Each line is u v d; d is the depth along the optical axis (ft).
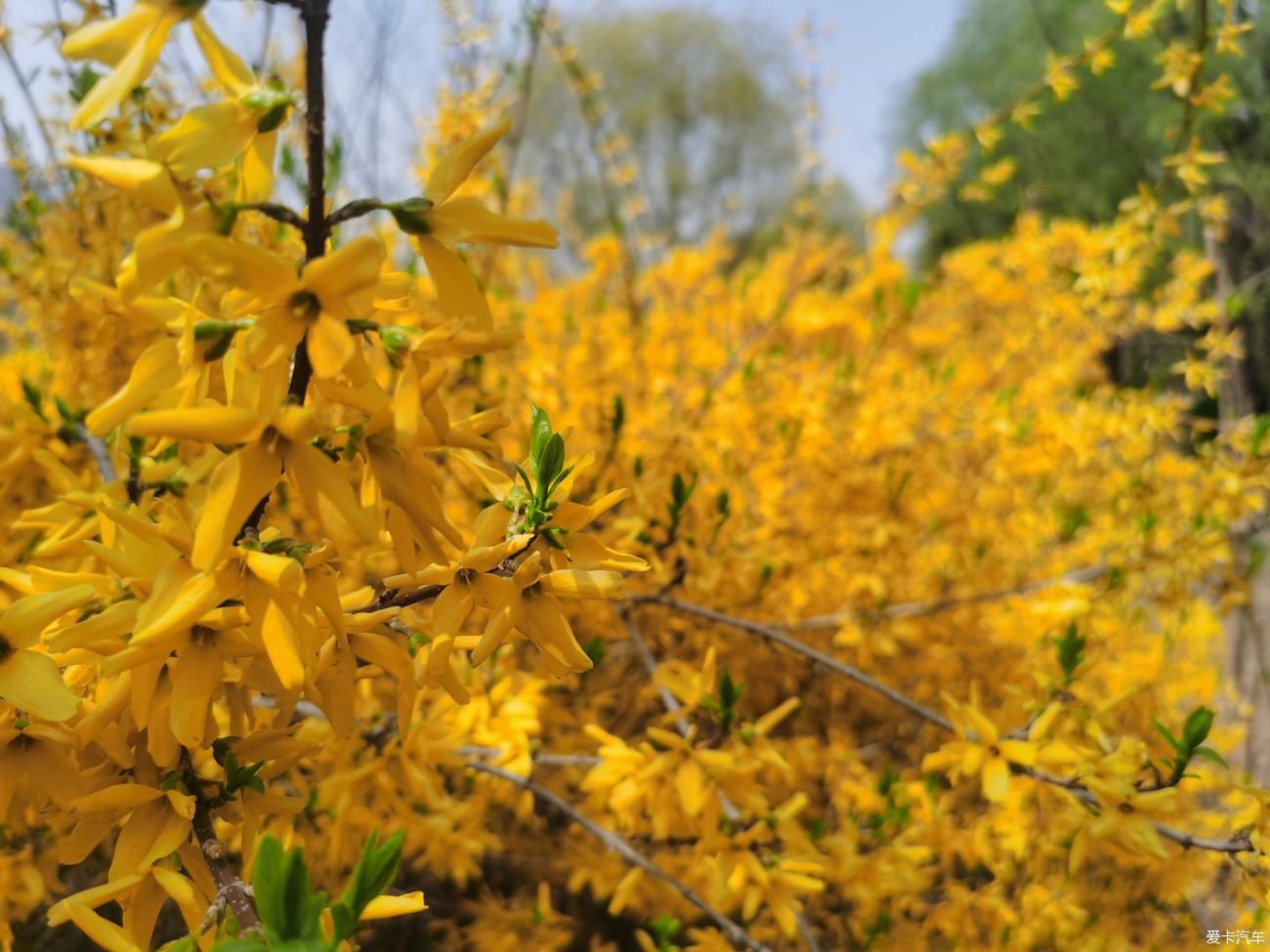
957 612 10.19
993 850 7.64
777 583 9.66
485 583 3.16
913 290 14.25
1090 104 37.78
